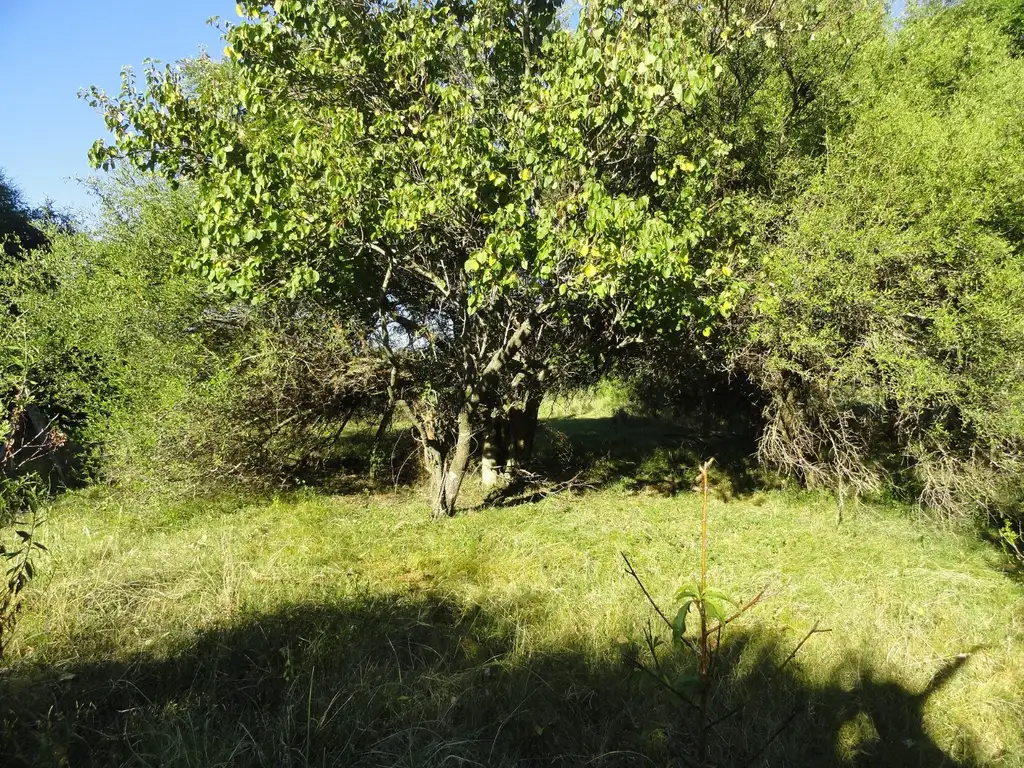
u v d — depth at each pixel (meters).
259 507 8.98
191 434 8.61
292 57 7.34
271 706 3.93
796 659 4.36
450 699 3.90
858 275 7.02
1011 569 6.32
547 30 7.85
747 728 3.58
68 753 3.43
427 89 7.25
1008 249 6.93
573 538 7.44
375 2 7.38
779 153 8.71
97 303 9.32
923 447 7.61
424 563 6.55
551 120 6.71
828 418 8.50
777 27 7.70
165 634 4.65
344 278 7.85
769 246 7.70
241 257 7.20
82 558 6.16
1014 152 7.52
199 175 7.64
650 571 6.20
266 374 8.70
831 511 8.68
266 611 5.05
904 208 7.30
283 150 6.91
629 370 11.05
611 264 6.19
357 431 12.49
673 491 10.46
